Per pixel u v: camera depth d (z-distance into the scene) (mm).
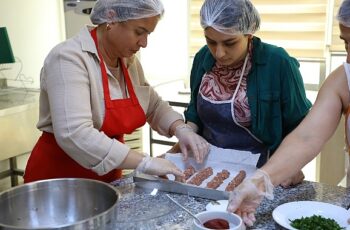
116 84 1499
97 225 873
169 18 3502
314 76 3131
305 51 2998
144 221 1111
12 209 1043
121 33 1396
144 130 3330
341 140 2699
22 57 3260
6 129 2562
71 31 3156
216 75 1605
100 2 1408
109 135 1496
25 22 3254
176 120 1677
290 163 1215
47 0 3424
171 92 3348
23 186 1061
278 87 1513
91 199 1095
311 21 2920
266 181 1128
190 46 3389
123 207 1198
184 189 1290
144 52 3670
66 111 1286
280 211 1133
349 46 1208
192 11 3287
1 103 2697
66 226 830
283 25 3006
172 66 3602
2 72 3127
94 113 1420
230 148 1622
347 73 1308
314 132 1262
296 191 1322
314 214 1132
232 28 1380
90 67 1385
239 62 1552
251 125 1553
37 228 818
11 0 3121
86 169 1499
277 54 1525
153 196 1282
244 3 1409
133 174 1449
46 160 1519
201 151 1527
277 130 1534
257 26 1503
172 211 1175
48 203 1104
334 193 1309
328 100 1312
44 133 1536
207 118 1644
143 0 1338
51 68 1332
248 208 1104
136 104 1560
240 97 1545
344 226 1075
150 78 3701
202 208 1196
